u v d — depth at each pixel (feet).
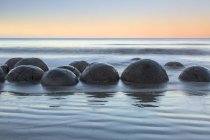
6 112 19.63
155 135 14.98
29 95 25.89
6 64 43.93
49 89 28.76
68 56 84.17
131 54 92.07
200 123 17.12
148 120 17.70
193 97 25.08
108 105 21.84
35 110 20.20
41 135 14.89
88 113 19.36
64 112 19.65
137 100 23.77
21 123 16.99
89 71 33.58
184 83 32.71
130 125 16.66
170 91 28.04
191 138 14.55
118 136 14.80
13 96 25.44
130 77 33.50
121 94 26.50
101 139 14.37
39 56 84.89
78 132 15.39
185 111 20.04
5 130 15.67
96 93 26.94
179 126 16.51
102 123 17.03
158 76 33.27
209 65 59.93
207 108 20.97
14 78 33.91
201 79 34.04
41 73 34.78
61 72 31.73
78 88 29.43
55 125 16.60
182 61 69.36
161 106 21.56
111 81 33.42
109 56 83.92
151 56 84.94
